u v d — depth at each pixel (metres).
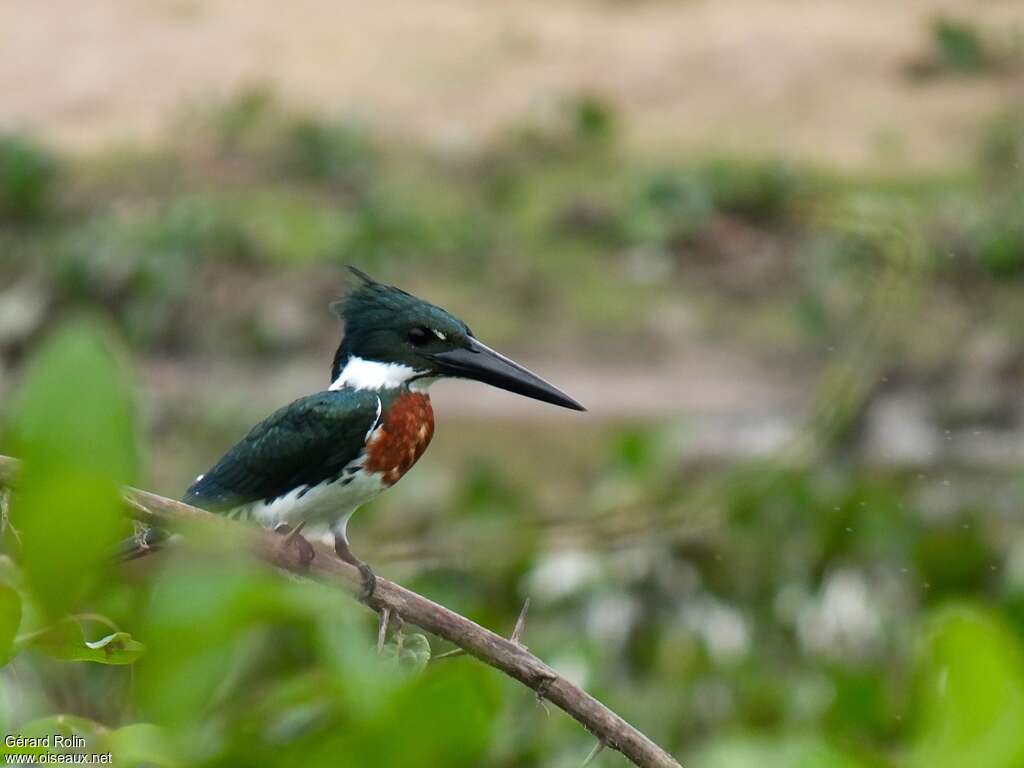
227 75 23.23
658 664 8.63
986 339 15.81
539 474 12.71
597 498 9.61
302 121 21.06
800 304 16.22
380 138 21.56
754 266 18.22
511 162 20.88
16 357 16.98
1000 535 9.94
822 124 21.64
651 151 21.08
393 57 23.77
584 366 17.55
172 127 21.56
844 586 9.08
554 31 24.64
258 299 17.61
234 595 1.96
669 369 17.27
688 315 17.77
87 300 17.55
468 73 23.31
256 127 21.14
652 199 19.03
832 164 20.42
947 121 21.42
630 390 16.61
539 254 18.89
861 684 5.80
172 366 17.22
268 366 17.22
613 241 19.03
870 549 9.30
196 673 1.93
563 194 19.92
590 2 25.95
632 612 8.91
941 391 15.27
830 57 23.19
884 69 22.92
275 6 25.38
